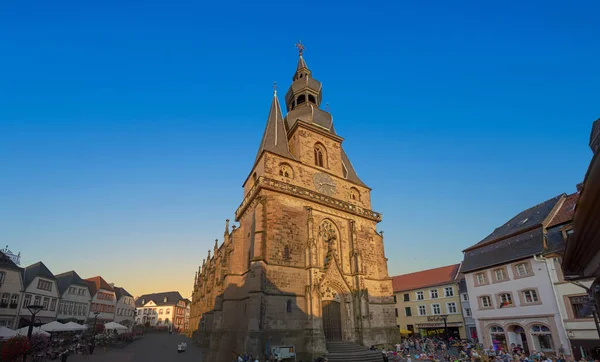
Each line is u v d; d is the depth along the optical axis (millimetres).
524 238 43844
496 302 45344
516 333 42812
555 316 38062
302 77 64188
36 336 40781
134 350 55375
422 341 53688
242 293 42688
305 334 37281
